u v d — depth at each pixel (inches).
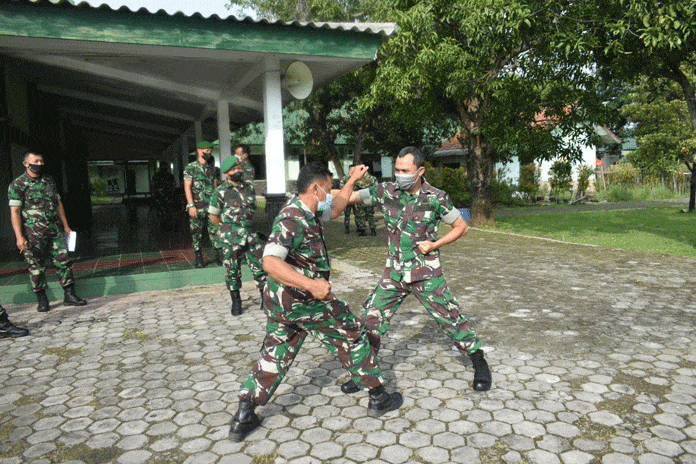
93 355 172.7
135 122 652.7
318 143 852.6
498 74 459.8
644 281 273.0
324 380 147.6
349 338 119.2
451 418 123.0
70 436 118.7
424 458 105.9
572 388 139.0
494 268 319.0
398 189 132.3
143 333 195.5
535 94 486.3
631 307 221.1
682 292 247.3
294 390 141.1
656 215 654.5
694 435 113.5
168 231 475.5
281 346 117.0
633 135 791.7
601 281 275.1
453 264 335.3
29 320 216.5
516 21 390.0
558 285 267.1
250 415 116.1
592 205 871.7
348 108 760.3
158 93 421.4
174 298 252.7
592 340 178.7
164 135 776.3
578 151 514.6
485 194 565.0
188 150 716.7
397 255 134.0
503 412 125.6
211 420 125.3
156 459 108.1
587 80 472.4
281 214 109.2
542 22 410.3
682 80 373.4
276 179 306.2
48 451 112.3
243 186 214.8
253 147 1184.8
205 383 147.6
